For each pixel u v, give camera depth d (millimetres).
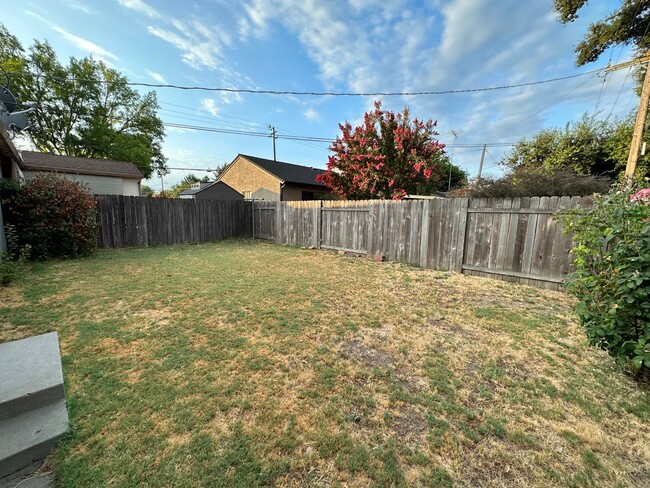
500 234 5105
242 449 1541
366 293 4281
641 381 2195
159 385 2061
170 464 1445
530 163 11844
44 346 2432
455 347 2705
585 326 2336
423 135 9828
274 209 10039
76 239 6484
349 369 2312
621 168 9914
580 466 1484
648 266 2000
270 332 2945
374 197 10094
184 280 4812
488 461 1506
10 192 5895
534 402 1961
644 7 7832
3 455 1410
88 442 1572
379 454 1529
